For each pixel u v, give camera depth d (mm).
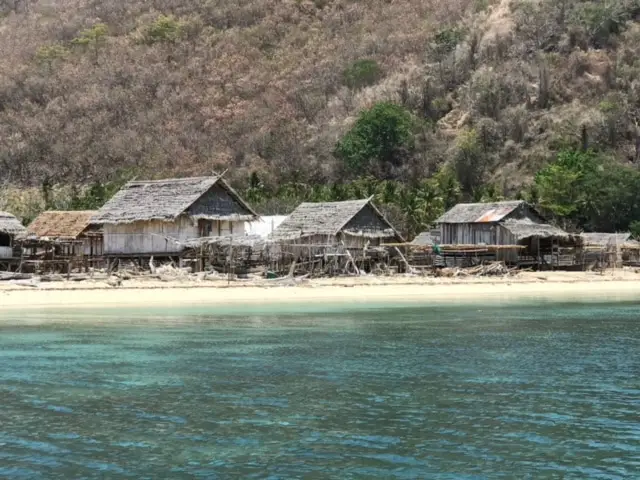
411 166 111812
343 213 58188
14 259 56656
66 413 16922
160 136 132875
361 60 138875
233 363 22859
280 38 159500
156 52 157875
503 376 20859
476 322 33406
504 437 15203
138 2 180000
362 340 27672
